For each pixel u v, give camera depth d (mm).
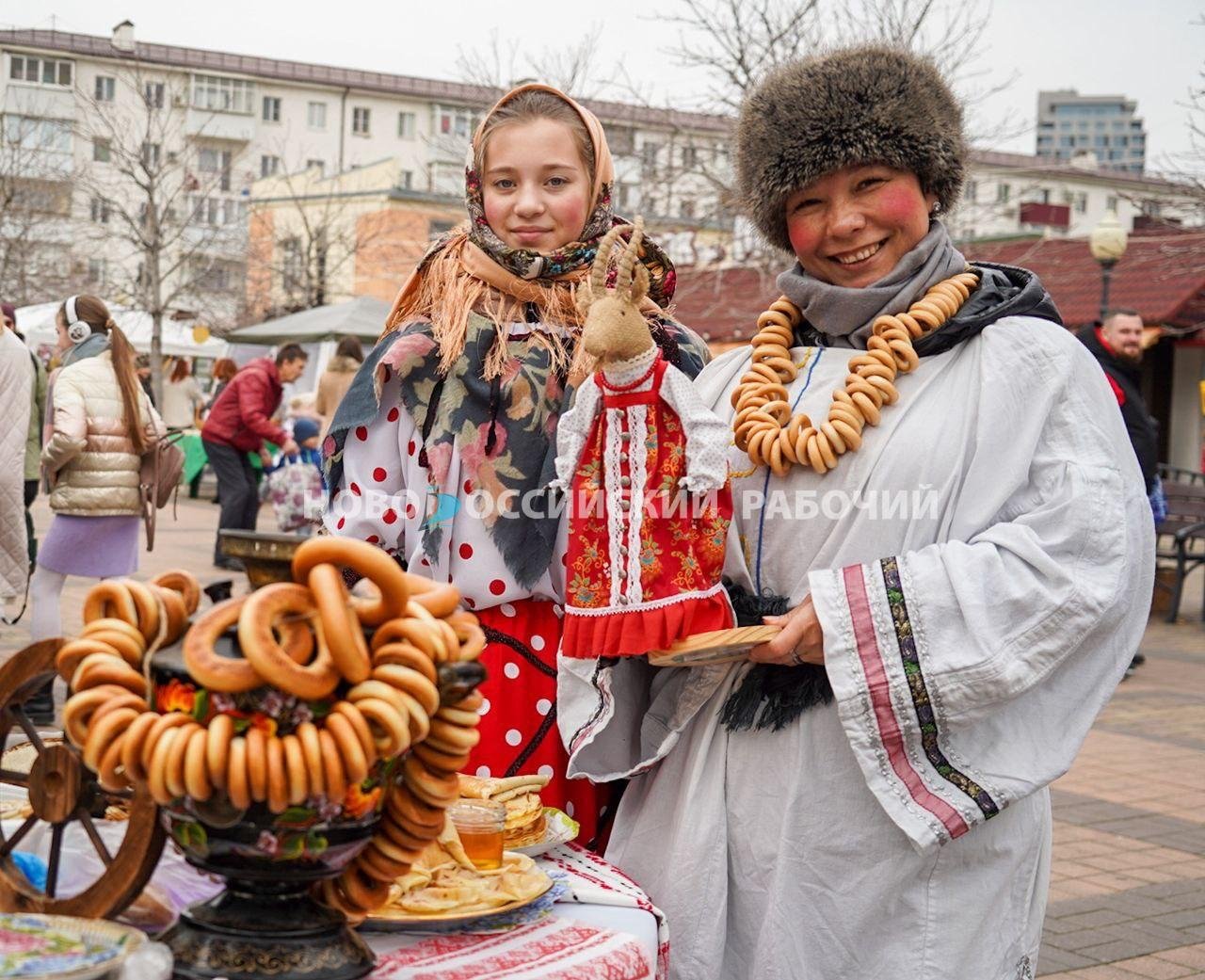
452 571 2551
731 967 2322
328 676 1377
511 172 2633
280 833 1427
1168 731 7352
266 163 58812
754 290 20422
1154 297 18250
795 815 2242
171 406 19594
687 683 2373
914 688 2104
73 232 34469
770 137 2355
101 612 1520
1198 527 12008
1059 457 2201
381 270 36562
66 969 1294
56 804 1570
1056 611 2100
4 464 6621
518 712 2527
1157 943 4270
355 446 2633
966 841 2207
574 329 2635
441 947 1685
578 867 2072
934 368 2324
